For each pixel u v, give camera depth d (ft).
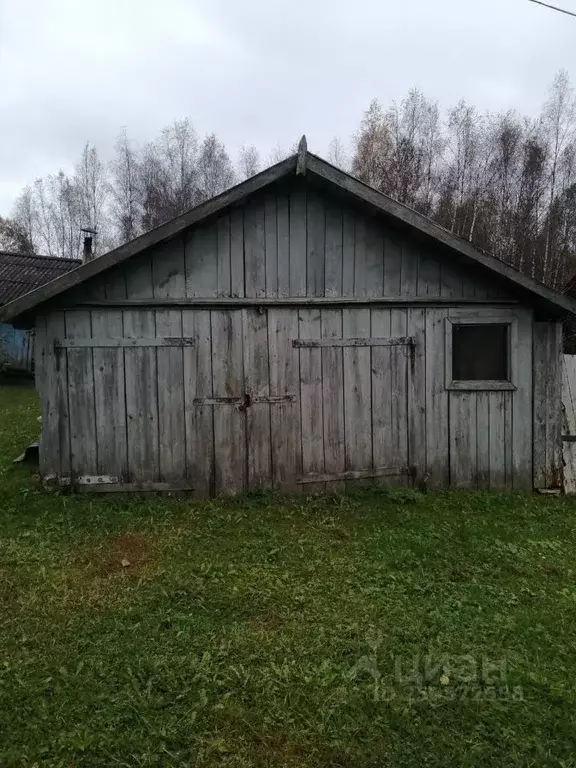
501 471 21.66
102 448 20.07
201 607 12.57
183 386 20.15
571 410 22.29
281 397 20.44
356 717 9.23
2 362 54.80
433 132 99.45
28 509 18.53
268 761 8.33
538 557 15.72
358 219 20.42
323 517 18.40
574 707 9.56
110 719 9.09
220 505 19.45
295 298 20.29
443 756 8.45
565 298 20.11
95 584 13.67
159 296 19.84
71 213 135.74
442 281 20.93
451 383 21.20
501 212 88.38
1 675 10.15
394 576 14.23
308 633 11.60
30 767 8.15
